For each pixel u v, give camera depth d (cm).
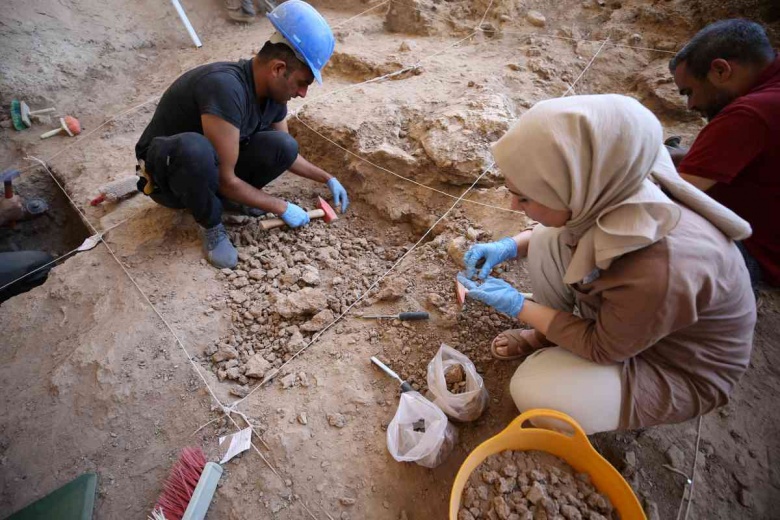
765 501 129
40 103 327
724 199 159
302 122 258
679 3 286
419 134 237
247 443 142
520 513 115
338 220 234
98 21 378
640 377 119
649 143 93
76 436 152
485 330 167
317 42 173
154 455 146
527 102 252
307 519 129
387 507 130
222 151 183
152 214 226
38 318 188
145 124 316
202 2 423
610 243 99
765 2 256
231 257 204
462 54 301
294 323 182
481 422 145
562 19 311
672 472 133
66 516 132
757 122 134
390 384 156
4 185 260
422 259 196
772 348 160
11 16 345
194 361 169
